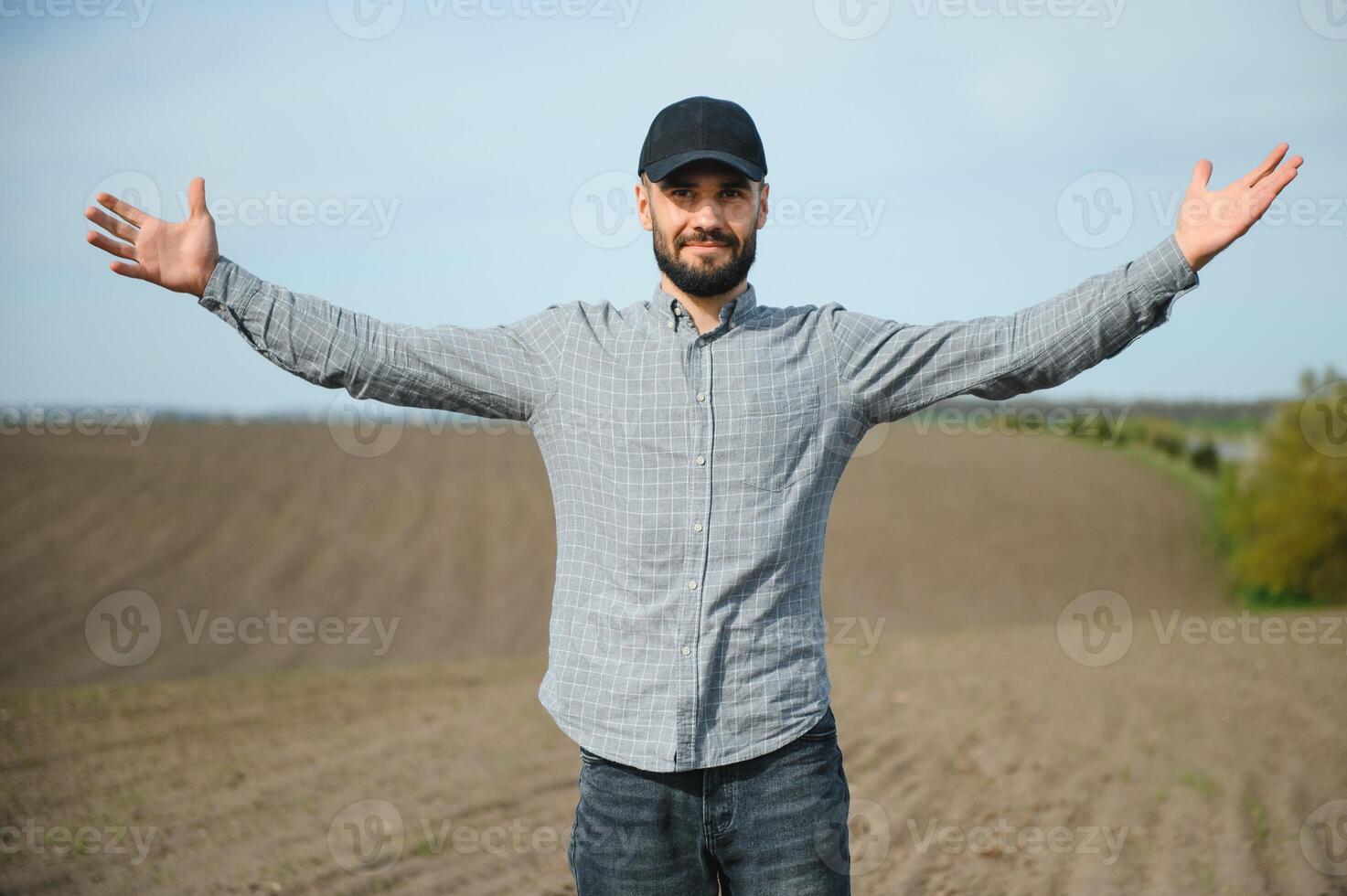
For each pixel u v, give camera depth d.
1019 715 8.26
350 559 21.16
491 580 20.75
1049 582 23.56
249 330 2.15
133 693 9.78
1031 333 2.16
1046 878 4.72
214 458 26.94
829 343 2.24
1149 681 9.62
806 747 2.15
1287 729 7.44
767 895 2.12
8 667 13.15
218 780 6.41
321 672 11.70
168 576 18.88
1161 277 2.10
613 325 2.26
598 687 2.13
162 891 4.48
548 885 4.69
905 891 4.64
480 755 7.17
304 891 4.53
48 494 22.81
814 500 2.20
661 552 2.11
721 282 2.15
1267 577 22.28
